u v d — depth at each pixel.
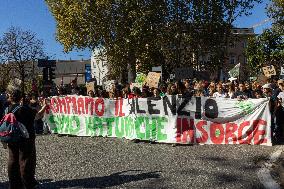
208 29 42.56
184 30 42.81
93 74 59.09
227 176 7.41
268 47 28.20
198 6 41.94
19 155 6.67
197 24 42.31
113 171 8.00
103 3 36.09
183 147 10.65
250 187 6.71
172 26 41.88
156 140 11.44
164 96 11.39
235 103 10.94
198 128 11.09
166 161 8.77
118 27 37.34
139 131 11.70
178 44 42.84
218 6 42.09
